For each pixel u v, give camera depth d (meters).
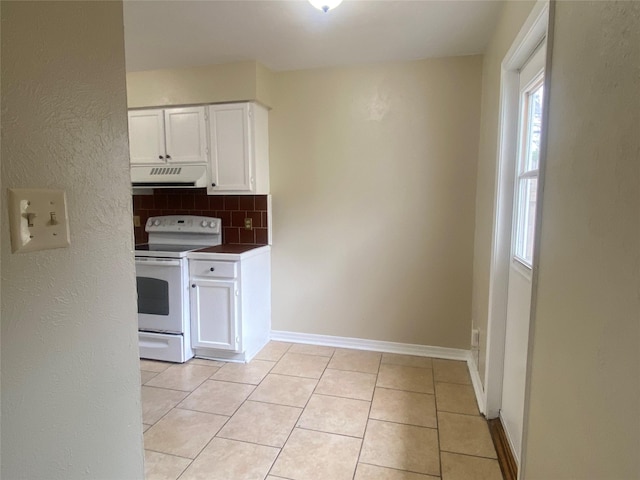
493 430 2.04
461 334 2.96
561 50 1.03
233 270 2.81
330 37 2.45
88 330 0.80
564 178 0.99
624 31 0.70
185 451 1.89
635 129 0.66
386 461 1.82
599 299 0.78
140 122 3.18
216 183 3.07
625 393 0.67
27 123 0.65
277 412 2.24
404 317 3.07
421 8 2.06
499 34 2.13
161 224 3.40
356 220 3.08
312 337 3.29
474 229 2.85
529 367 1.23
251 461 1.82
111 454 0.87
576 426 0.88
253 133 2.96
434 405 2.31
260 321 3.17
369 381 2.62
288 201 3.21
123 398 0.90
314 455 1.87
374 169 3.00
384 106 2.93
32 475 0.69
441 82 2.81
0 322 0.62
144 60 2.85
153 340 2.94
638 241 0.64
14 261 0.64
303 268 3.24
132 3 2.00
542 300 1.13
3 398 0.63
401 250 3.02
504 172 2.01
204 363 2.91
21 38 0.64
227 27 2.30
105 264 0.83
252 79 2.87
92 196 0.79
